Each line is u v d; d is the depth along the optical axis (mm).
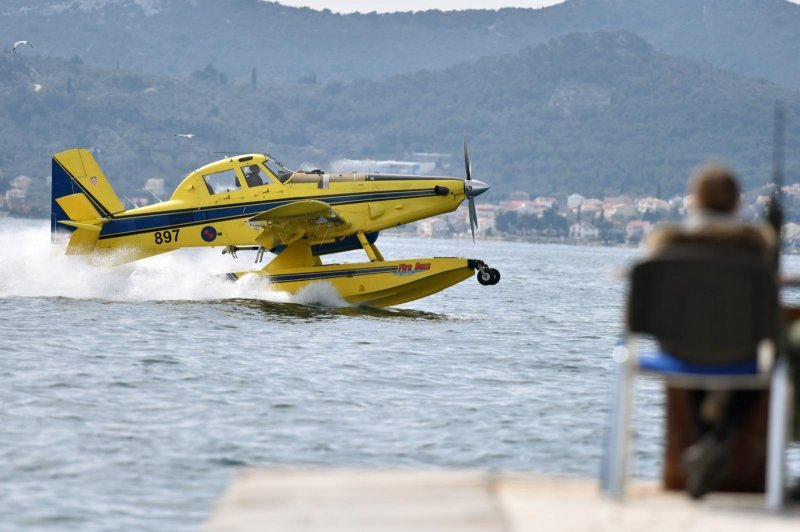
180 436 33250
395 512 16125
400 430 35125
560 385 46188
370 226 80125
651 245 17703
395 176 81312
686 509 16719
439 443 33312
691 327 16922
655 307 17094
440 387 44656
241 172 81562
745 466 18078
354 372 48156
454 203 80812
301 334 62438
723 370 17078
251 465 29875
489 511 16188
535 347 61000
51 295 82375
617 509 16594
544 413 38875
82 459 30016
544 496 17297
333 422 36156
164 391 41281
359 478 18016
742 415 17688
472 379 47188
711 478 17078
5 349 51781
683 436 18250
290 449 31969
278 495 17016
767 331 16688
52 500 26000
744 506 16984
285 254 81438
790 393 18109
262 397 40625
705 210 17875
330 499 16797
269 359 51469
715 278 16750
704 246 17281
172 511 25406
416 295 79188
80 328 61719
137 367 47094
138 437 32938
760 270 16562
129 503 25969
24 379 42969
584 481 18562
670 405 18312
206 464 29891
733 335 16797
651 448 32531
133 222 82375
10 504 25562
